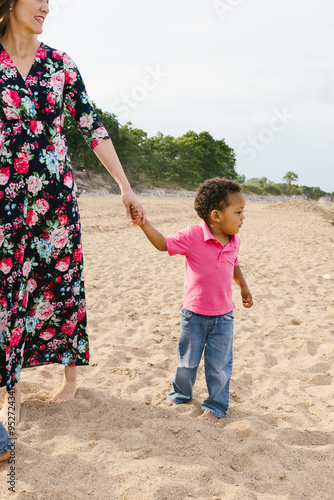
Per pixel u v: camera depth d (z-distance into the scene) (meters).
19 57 2.36
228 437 2.40
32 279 2.48
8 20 2.28
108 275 7.01
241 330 4.46
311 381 3.34
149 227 2.61
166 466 2.07
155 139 89.50
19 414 2.52
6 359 2.32
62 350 2.72
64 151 2.52
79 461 2.11
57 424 2.48
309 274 7.36
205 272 2.61
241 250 9.98
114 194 46.66
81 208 21.00
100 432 2.37
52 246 2.50
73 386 2.83
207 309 2.64
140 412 2.66
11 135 2.31
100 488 1.93
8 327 2.31
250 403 2.91
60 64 2.50
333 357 3.76
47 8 2.34
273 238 12.62
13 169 2.31
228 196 2.54
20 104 2.31
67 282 2.60
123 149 62.19
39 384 3.02
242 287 2.94
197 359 2.74
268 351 3.94
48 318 2.62
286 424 2.61
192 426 2.44
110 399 2.82
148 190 61.41
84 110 2.63
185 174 85.38
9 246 2.31
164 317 4.89
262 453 2.26
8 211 2.31
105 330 4.43
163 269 7.58
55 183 2.46
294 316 4.92
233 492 1.91
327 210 28.67
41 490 1.88
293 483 2.03
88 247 9.94
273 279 6.98
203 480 2.00
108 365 3.47
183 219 19.47
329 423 2.69
